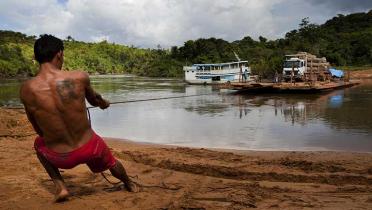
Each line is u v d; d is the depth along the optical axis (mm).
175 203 5207
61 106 4840
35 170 7141
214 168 7715
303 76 33719
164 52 121062
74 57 120938
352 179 6891
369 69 58531
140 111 20328
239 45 80625
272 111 19344
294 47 71750
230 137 12484
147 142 11805
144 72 92312
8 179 6484
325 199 5520
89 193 5680
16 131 12195
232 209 4996
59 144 4949
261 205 5180
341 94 28000
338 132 12938
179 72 79562
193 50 84125
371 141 11289
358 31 84000
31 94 4852
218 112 19438
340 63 65375
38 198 5453
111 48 143625
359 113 17797
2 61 84500
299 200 5426
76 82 4969
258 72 52250
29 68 89062
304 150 10250
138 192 5711
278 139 11953
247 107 21375
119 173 5535
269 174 7254
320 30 83625
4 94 34844
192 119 17047
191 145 11273
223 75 47031
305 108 20188
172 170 7691
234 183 6438
